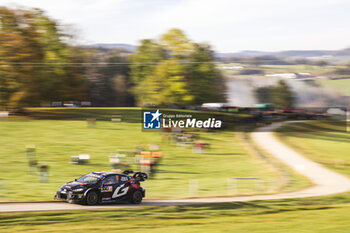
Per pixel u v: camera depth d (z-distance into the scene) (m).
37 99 94.69
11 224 20.08
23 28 93.31
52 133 77.12
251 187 41.78
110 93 170.88
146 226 20.27
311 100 108.88
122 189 27.94
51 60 101.75
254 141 81.06
